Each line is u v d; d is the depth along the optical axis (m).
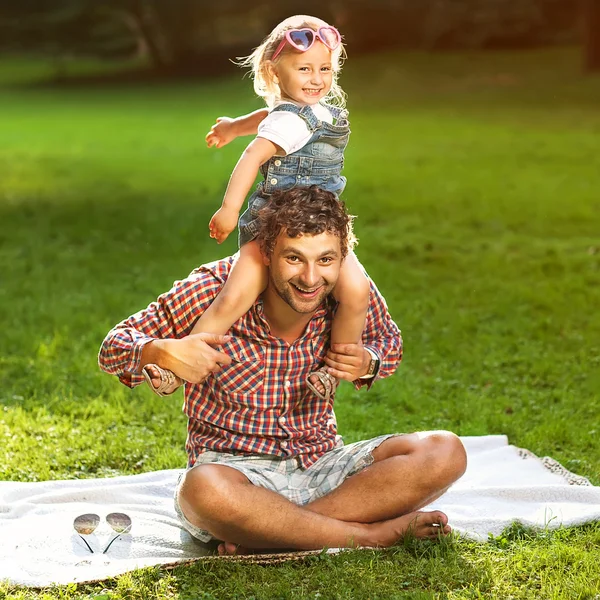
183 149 20.92
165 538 4.66
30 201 15.12
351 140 21.66
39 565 4.35
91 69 44.47
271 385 4.49
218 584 4.23
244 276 4.30
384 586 4.20
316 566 4.32
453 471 4.54
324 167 4.36
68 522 4.78
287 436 4.54
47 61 47.97
